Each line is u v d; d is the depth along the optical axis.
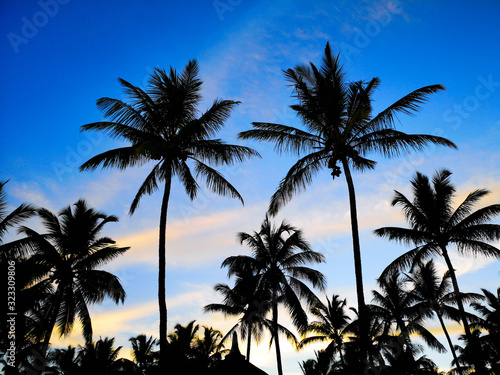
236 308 23.36
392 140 14.79
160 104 15.92
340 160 15.02
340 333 28.58
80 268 19.77
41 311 19.67
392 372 17.38
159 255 13.57
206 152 16.22
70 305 19.22
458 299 18.89
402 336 24.77
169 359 11.38
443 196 20.61
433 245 20.36
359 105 15.24
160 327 12.31
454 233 19.77
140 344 26.80
